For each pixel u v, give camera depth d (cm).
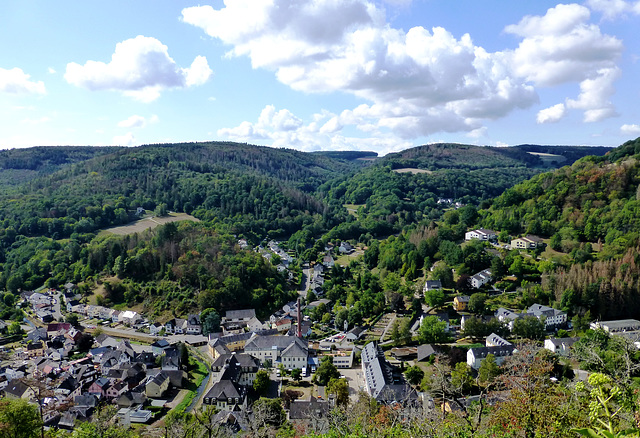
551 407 2956
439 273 16800
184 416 9006
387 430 3831
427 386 8506
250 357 12050
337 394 9431
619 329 12419
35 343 14900
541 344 11062
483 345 12456
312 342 14462
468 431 3194
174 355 12462
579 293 13875
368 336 14312
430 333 12888
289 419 9019
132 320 16775
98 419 6278
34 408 6475
